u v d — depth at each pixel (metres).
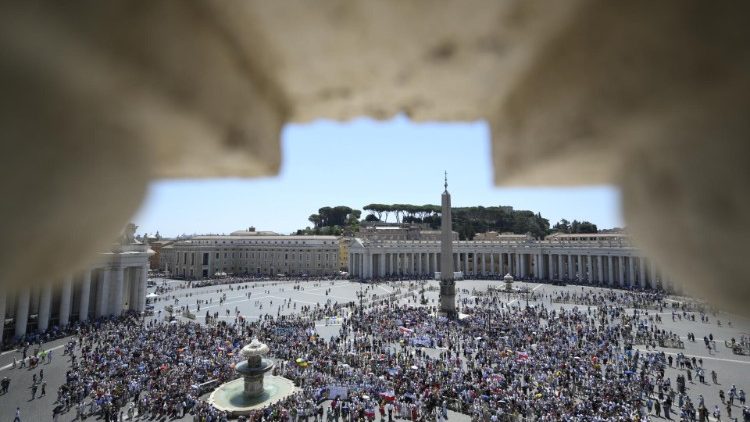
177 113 2.32
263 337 35.94
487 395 22.06
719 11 1.84
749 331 38.81
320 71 2.98
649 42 2.16
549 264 89.69
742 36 1.82
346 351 31.47
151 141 2.50
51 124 1.92
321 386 24.36
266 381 26.67
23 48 1.71
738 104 2.00
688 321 44.06
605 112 2.56
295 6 2.24
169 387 24.70
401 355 30.31
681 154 2.39
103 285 47.97
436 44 2.66
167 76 2.19
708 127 2.17
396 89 3.28
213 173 3.29
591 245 82.12
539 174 3.46
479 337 34.81
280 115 3.56
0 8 1.58
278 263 108.75
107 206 2.43
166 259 114.62
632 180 2.94
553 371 26.33
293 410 20.98
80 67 1.87
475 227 142.00
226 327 40.00
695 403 22.81
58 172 2.03
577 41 2.48
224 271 108.94
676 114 2.25
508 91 3.24
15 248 2.01
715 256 2.53
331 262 107.31
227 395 24.58
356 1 2.26
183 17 2.15
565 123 2.86
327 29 2.46
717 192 2.27
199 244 108.31
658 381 25.23
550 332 36.72
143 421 21.08
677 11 1.96
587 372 25.98
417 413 20.72
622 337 36.59
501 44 2.63
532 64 2.82
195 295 67.38
